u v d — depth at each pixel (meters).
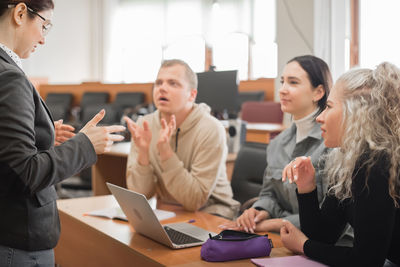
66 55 10.02
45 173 1.02
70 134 1.46
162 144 1.77
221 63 8.80
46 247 1.13
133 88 6.07
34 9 1.11
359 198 1.08
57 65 9.88
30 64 9.43
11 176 0.99
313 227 1.29
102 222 1.63
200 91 3.00
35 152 1.02
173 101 1.87
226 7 8.69
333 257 1.13
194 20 9.27
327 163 1.46
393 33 4.82
